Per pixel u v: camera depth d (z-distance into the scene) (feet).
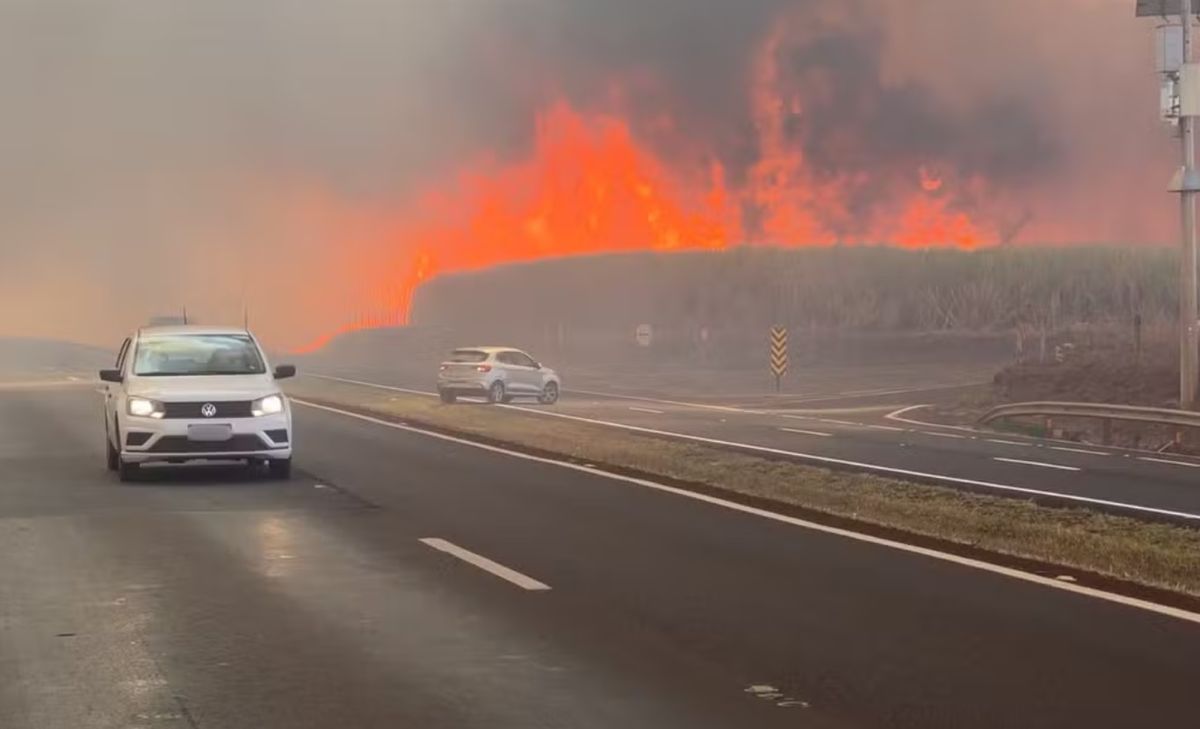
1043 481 60.90
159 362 58.23
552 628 26.61
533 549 37.60
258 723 19.58
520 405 131.03
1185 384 104.42
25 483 55.21
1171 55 105.19
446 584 31.78
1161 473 66.18
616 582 32.09
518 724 19.47
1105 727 19.24
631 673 22.75
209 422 54.60
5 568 34.22
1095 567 34.65
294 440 79.66
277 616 27.84
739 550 37.47
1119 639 25.57
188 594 30.48
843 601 29.63
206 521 43.57
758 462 62.39
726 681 22.17
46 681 22.27
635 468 63.00
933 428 103.76
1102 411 96.78
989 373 214.07
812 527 42.47
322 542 38.88
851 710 20.26
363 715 20.02
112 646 24.98
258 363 59.06
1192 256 104.37
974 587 31.50
